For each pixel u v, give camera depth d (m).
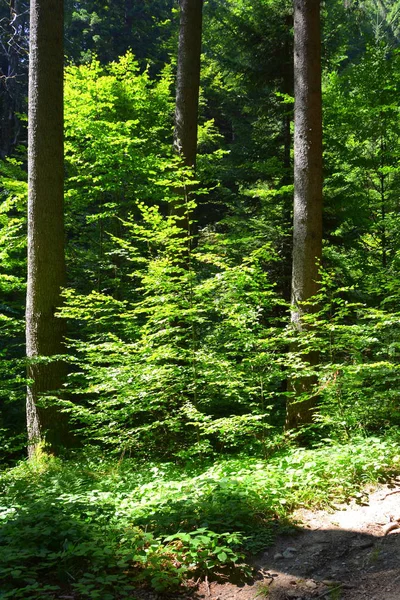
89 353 7.91
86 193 11.69
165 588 3.54
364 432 6.77
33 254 8.86
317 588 3.44
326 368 6.92
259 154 13.61
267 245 7.43
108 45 24.75
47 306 8.80
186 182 8.51
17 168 12.88
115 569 3.76
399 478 5.10
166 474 6.34
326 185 12.00
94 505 4.62
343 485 5.02
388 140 12.52
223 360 7.19
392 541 3.92
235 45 13.55
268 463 6.12
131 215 11.50
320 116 8.16
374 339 6.77
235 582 3.62
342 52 14.31
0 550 3.71
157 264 7.63
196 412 6.88
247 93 15.78
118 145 10.55
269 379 7.00
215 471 5.96
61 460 7.94
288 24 12.76
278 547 4.07
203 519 4.32
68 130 11.23
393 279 9.01
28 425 8.77
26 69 21.11
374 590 3.30
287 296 12.00
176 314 7.38
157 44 24.67
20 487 6.33
